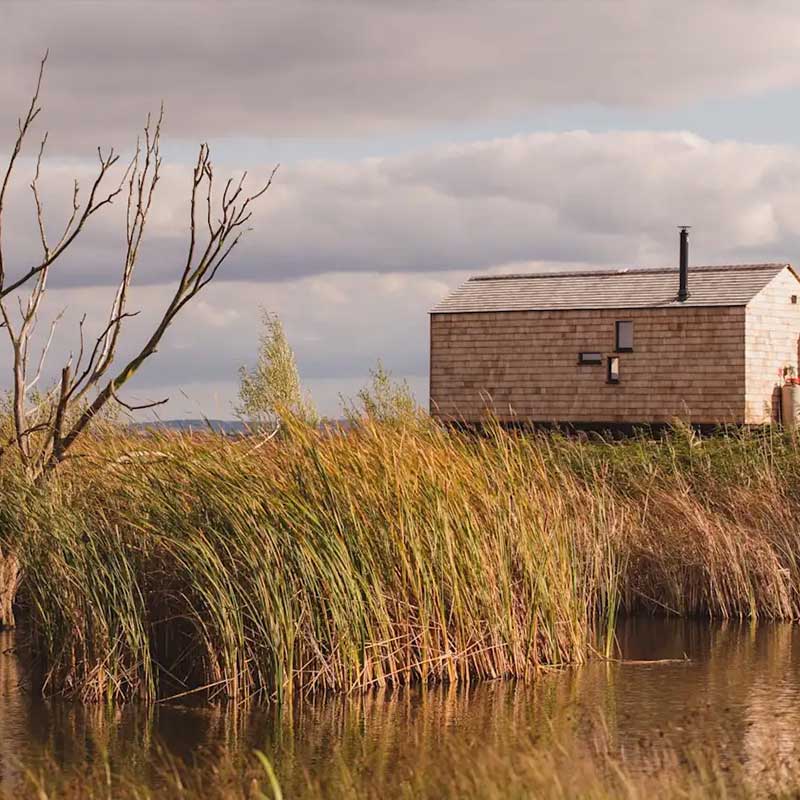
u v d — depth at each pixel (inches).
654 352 1982.0
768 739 534.0
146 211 735.7
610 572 829.2
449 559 652.1
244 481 633.6
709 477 988.6
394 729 557.3
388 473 654.5
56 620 625.0
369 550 637.3
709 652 739.4
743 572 873.5
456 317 2144.4
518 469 728.3
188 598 626.5
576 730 549.3
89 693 606.2
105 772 498.6
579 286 2116.1
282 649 607.5
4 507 697.0
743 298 1924.2
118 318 719.7
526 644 674.2
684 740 531.2
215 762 510.3
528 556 681.6
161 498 634.2
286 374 1680.6
